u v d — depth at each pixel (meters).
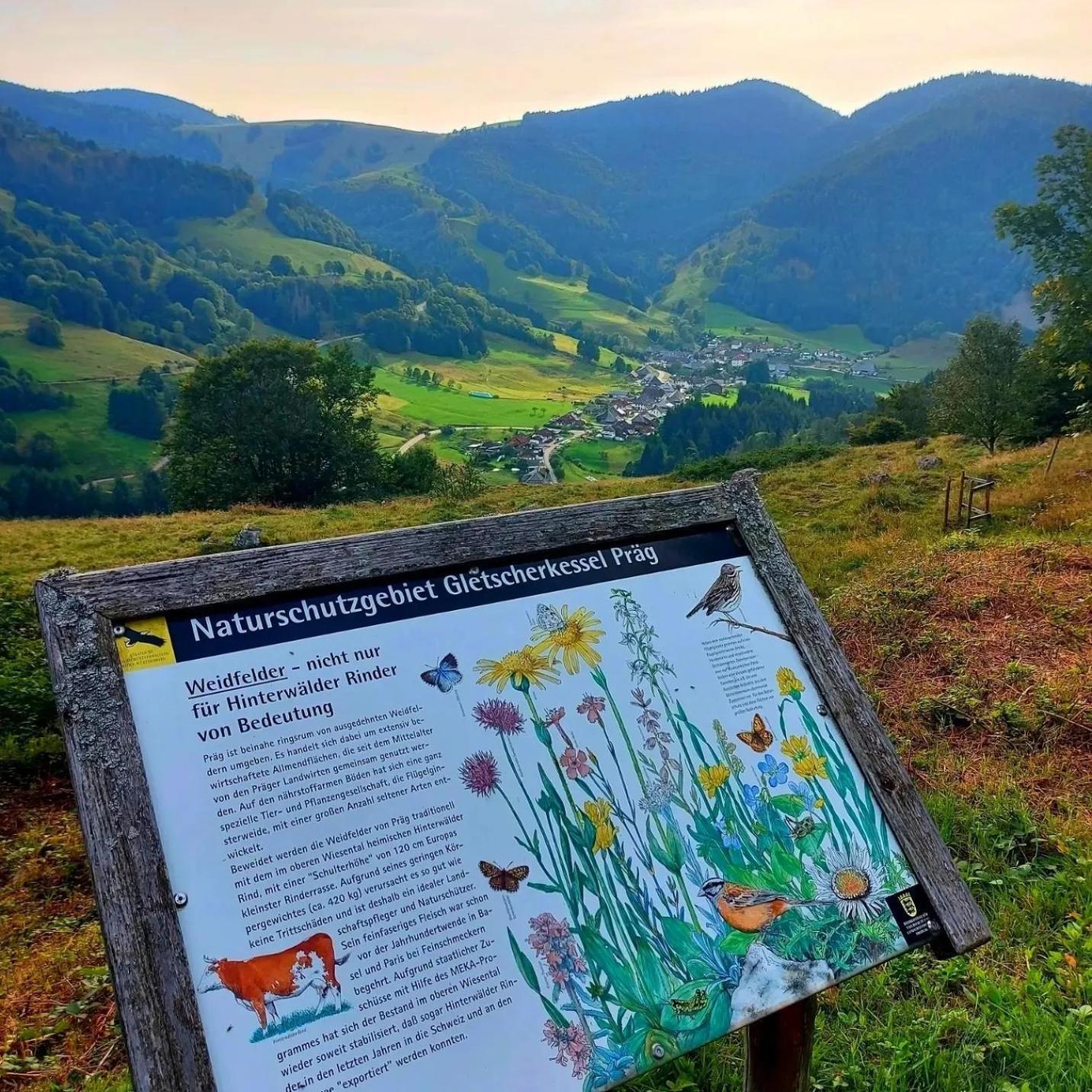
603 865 2.36
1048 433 30.30
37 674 9.86
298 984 1.98
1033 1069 3.25
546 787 2.40
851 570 13.81
